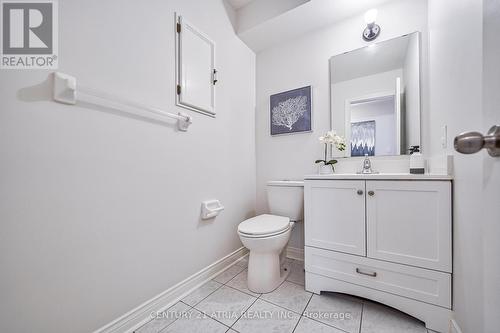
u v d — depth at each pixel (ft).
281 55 6.50
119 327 3.17
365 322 3.40
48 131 2.54
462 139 1.34
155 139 3.79
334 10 5.23
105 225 3.06
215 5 5.32
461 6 2.72
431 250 3.14
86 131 2.87
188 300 4.07
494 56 1.42
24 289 2.35
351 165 5.35
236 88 6.08
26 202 2.38
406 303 3.32
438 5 3.72
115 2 3.23
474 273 2.40
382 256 3.51
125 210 3.32
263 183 6.82
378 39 5.09
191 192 4.53
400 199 3.36
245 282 4.72
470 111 2.48
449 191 3.02
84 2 2.88
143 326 3.39
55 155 2.59
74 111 2.76
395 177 3.38
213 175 5.15
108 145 3.11
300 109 6.09
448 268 3.01
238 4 5.92
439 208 3.09
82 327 2.79
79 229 2.79
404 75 4.79
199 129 4.77
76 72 2.79
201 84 4.76
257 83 6.97
